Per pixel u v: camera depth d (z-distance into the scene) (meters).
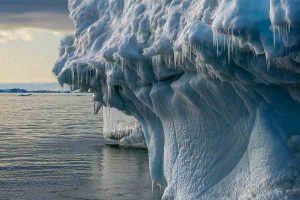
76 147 87.31
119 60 27.02
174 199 27.14
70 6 35.44
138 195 46.12
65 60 33.94
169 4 25.34
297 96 21.05
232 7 19.14
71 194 47.69
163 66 25.69
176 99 26.48
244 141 23.73
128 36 26.83
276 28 17.88
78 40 33.50
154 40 25.50
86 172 60.41
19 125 149.25
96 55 30.36
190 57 22.84
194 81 24.39
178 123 27.22
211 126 25.38
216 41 20.55
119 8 30.89
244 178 23.34
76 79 31.70
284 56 18.48
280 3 17.64
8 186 52.34
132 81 28.16
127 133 80.56
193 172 26.36
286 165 21.47
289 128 21.67
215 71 21.73
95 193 47.72
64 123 158.38
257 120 22.61
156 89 27.25
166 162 28.33
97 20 33.38
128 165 65.12
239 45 19.72
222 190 24.62
